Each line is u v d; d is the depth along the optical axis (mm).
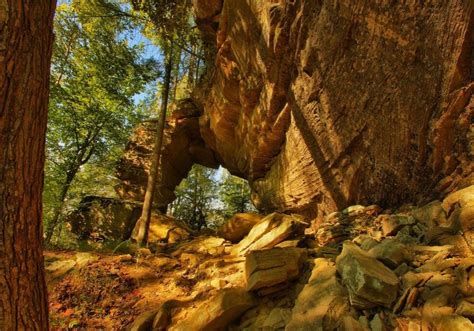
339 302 2963
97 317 4773
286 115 8055
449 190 4066
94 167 14664
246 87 9156
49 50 2230
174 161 15922
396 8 4207
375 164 5316
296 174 8055
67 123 12828
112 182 15883
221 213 20891
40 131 2186
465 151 3873
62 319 4734
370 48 4820
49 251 7516
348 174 5961
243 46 8523
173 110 15375
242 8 7961
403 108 4477
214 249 6918
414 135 4418
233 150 12859
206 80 12852
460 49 3529
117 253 8008
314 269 3762
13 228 2062
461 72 3652
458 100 3730
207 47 11969
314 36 5910
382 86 4762
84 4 11391
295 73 7090
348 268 3178
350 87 5430
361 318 2746
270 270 3779
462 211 3389
